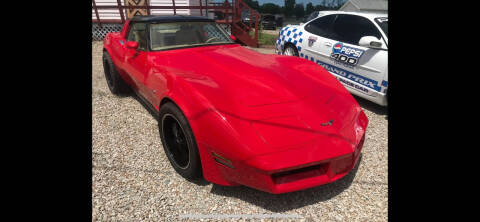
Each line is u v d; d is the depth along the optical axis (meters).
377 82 3.72
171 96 2.29
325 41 4.62
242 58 3.00
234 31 11.55
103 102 4.14
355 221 1.97
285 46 5.75
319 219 1.99
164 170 2.54
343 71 4.28
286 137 1.93
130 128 3.34
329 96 2.46
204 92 2.18
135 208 2.08
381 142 3.07
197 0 12.90
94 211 2.04
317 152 1.91
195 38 3.45
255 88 2.30
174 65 2.73
